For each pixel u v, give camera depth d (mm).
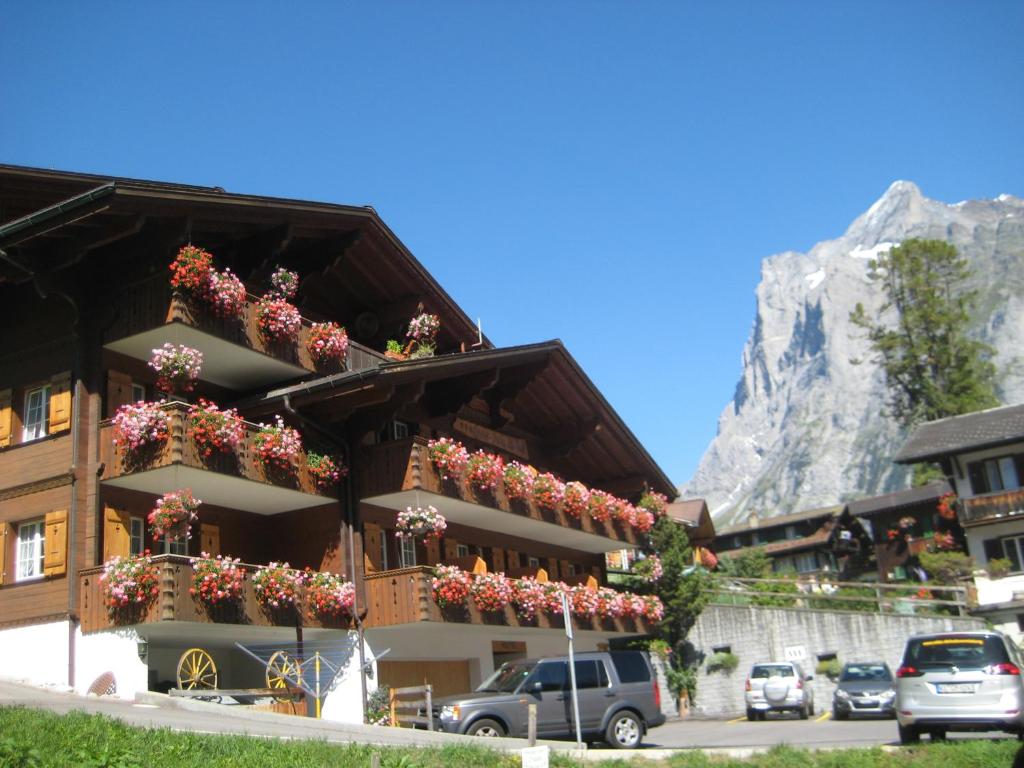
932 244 70000
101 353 20000
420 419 26125
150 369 21000
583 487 29438
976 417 47469
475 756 13016
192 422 19172
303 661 20891
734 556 56469
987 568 42250
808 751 14602
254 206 21094
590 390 30375
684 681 34156
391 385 21938
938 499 55500
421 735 16391
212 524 21562
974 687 15773
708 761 13977
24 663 18797
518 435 30594
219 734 12898
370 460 23250
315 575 20984
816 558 68688
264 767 11203
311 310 25562
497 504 25609
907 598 36219
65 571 18719
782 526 70812
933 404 66688
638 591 34625
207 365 21797
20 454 20078
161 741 11859
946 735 17781
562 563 31828
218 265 21984
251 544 22500
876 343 70312
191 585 18203
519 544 29719
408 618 21656
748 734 24234
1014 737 17062
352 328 26906
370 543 22969
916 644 16547
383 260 25562
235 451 19953
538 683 18594
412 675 23891
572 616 26938
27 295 21062
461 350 28688
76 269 20219
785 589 38688
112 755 10727
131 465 19062
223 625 18703
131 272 20188
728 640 34719
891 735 20938
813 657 33844
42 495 19516
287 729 15320
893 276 70938
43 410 20375
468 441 27969
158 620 17578
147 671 18672
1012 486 43812
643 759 14102
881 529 57969
